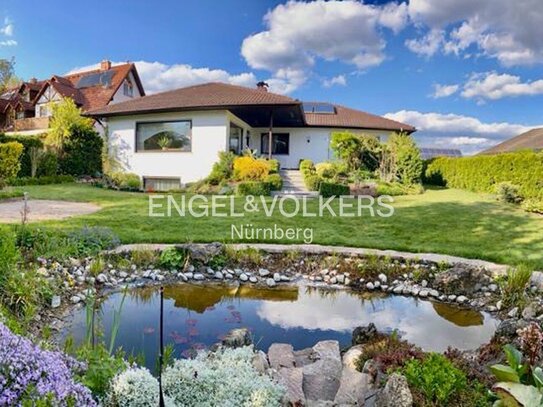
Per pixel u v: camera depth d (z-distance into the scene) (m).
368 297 5.93
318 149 23.19
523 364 2.49
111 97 25.83
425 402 2.35
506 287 5.45
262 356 3.50
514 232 8.70
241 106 15.64
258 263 6.73
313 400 2.94
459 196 15.04
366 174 17.31
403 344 3.55
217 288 6.07
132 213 9.91
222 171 15.84
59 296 4.92
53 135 18.06
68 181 17.47
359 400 2.84
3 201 11.16
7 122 29.39
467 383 2.62
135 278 6.08
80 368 2.35
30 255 5.54
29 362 1.83
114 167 18.39
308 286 6.28
